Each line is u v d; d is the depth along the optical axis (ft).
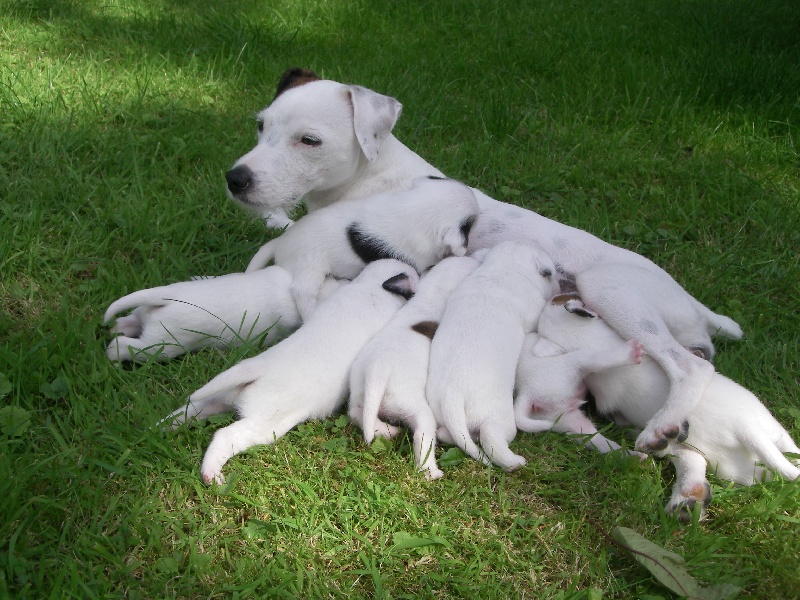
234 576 3.85
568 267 4.90
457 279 4.67
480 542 4.03
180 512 4.02
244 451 4.22
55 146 5.74
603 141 6.50
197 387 4.44
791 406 4.62
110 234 5.13
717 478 4.27
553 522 4.12
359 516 4.07
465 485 4.21
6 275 4.87
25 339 4.51
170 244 5.22
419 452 4.22
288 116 4.74
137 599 3.76
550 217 5.78
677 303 4.63
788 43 8.39
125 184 5.56
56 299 4.80
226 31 7.39
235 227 5.39
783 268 5.52
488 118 6.61
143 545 3.92
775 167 6.48
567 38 8.20
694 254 5.55
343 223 4.78
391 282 4.60
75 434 4.21
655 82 7.20
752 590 3.96
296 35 7.61
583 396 4.50
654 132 6.68
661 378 4.38
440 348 4.36
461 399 4.26
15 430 4.17
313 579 3.86
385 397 4.32
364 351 4.41
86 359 4.47
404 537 3.99
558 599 3.88
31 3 7.57
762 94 7.16
